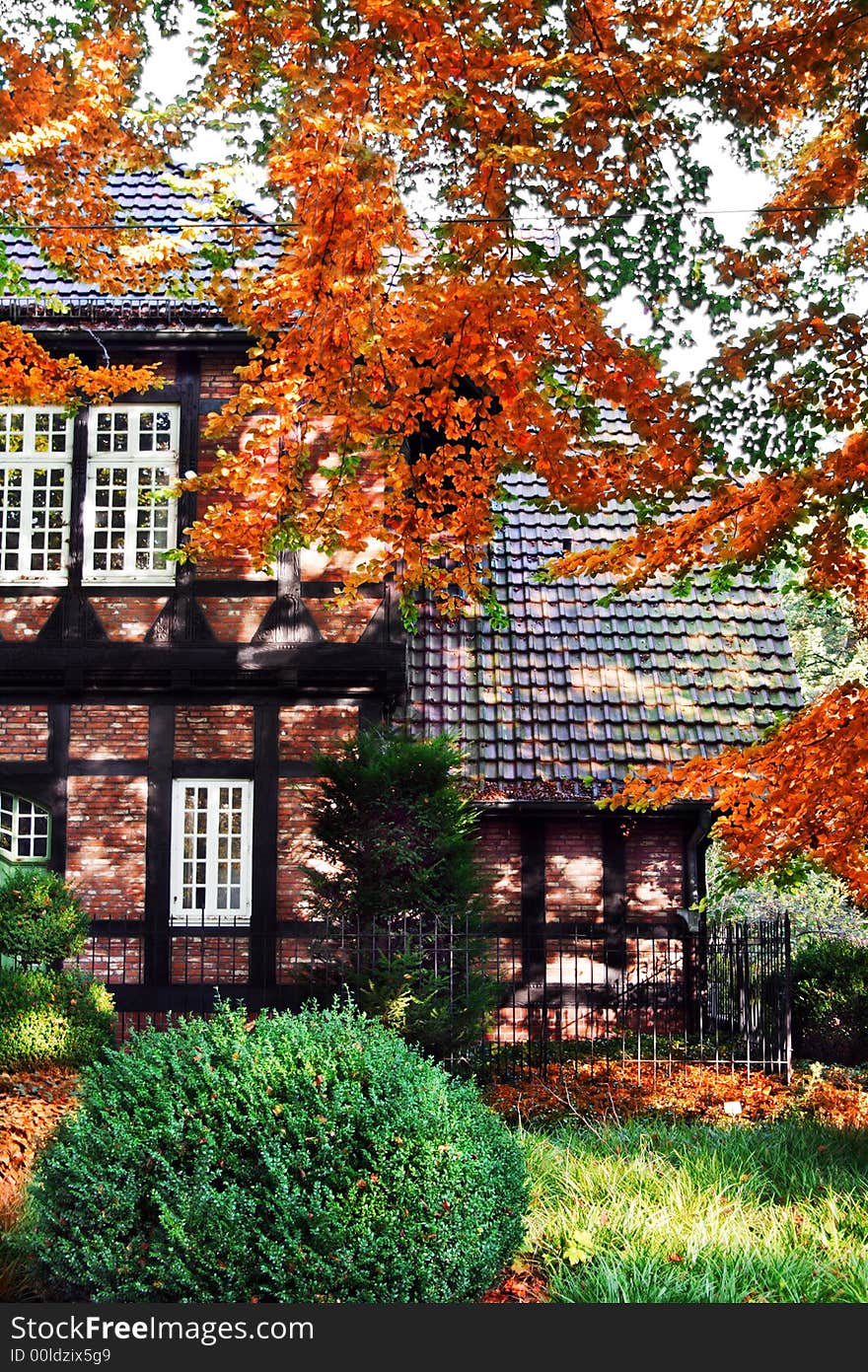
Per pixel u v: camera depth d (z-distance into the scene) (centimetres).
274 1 636
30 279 1284
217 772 1302
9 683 1302
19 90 775
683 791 800
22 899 1055
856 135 665
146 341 1284
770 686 1495
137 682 1302
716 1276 564
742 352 680
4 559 1307
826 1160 768
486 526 878
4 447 1320
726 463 714
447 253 700
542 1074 1125
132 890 1287
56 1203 509
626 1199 649
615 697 1470
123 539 1312
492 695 1459
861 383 691
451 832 1121
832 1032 1236
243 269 888
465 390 924
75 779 1302
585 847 1433
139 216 1317
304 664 1280
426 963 1082
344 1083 520
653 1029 1276
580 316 667
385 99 647
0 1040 934
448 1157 511
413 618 990
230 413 920
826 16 639
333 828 1104
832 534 735
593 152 651
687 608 1551
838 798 755
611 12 651
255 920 1279
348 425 827
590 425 715
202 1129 503
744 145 699
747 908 2123
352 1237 488
